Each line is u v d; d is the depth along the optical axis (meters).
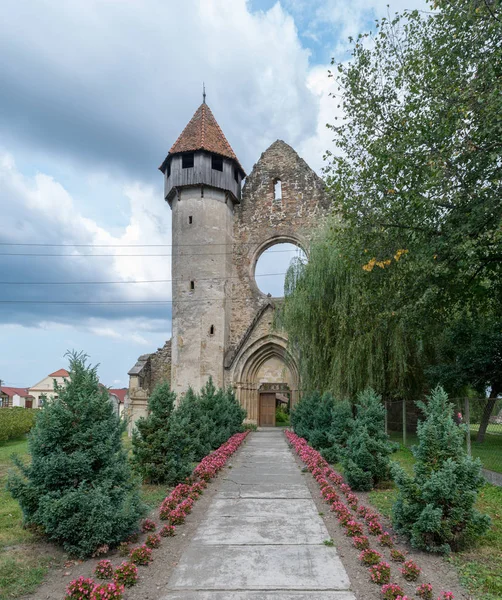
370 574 5.03
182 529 6.79
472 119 9.98
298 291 19.52
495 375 15.38
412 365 17.91
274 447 17.12
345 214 12.80
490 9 9.76
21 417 27.39
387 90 12.90
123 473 6.44
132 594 4.62
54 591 4.80
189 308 27.20
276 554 5.70
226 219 28.98
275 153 30.77
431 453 6.28
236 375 27.16
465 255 9.75
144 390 26.44
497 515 7.41
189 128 29.55
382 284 12.45
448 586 4.80
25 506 6.12
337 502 7.78
